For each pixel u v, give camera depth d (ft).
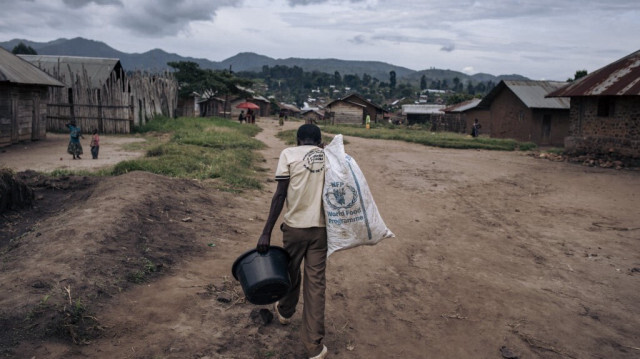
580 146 69.46
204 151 50.03
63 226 16.87
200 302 13.17
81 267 13.37
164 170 34.35
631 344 13.32
